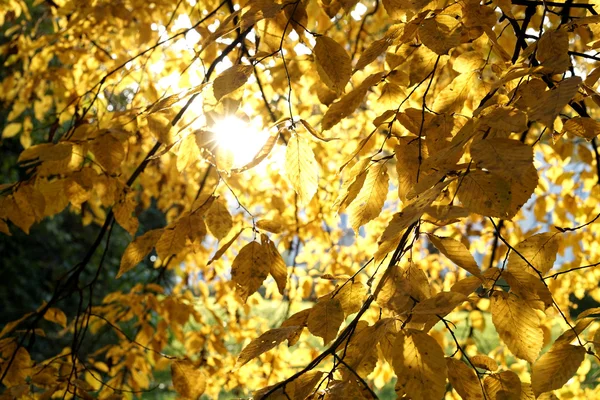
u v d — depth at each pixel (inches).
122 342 102.0
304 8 52.4
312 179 53.1
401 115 50.4
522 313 44.2
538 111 38.3
